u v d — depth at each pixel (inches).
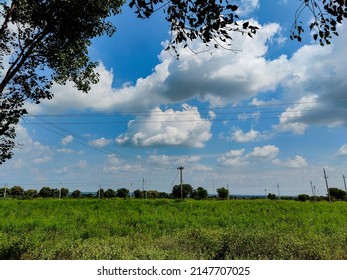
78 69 357.1
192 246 414.3
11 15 305.3
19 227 686.5
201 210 1223.5
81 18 326.3
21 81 322.3
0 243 423.2
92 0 315.3
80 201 1581.0
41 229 665.6
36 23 313.9
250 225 758.5
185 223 789.2
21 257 357.4
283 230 634.2
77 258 344.2
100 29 343.9
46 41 324.8
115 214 1017.5
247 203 1643.7
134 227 740.7
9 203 1390.3
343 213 1268.5
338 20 190.7
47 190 3134.8
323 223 813.2
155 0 191.2
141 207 1293.1
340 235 490.3
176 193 2955.2
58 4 305.7
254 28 186.2
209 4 183.3
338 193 3053.6
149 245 437.7
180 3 189.2
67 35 326.6
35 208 1259.2
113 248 381.1
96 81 369.4
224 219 906.7
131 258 331.0
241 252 354.9
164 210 1213.7
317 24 200.1
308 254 350.3
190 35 197.8
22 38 316.5
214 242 408.2
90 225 714.2
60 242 449.1
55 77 350.3
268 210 1312.7
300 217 957.2
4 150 310.0
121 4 332.8
